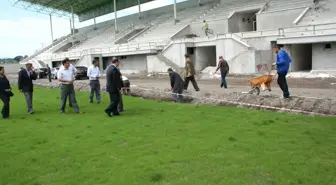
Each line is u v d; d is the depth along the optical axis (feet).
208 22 129.18
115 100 34.86
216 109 36.35
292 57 84.48
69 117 36.14
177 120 30.81
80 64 159.22
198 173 16.84
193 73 47.93
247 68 88.69
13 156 21.85
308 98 35.45
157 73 113.19
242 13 127.34
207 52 115.34
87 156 20.84
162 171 17.33
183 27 133.80
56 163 19.89
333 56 76.95
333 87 53.06
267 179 15.71
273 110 34.99
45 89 77.05
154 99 51.37
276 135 23.58
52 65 199.31
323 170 16.63
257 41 92.73
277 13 103.91
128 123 30.73
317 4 97.14
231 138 22.84
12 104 50.31
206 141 22.68
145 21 188.55
